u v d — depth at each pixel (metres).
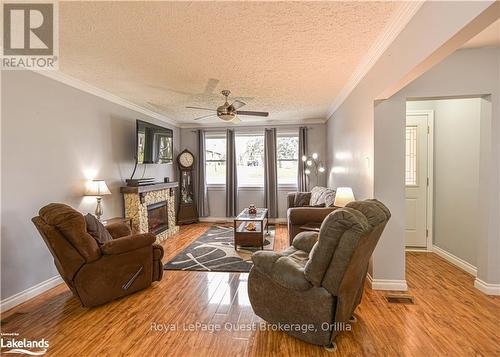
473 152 3.18
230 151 6.52
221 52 2.60
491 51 2.63
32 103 2.83
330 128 5.61
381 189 2.77
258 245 4.29
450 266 3.45
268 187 6.42
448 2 1.52
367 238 1.74
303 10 1.91
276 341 1.98
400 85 2.30
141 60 2.76
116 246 2.57
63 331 2.15
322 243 1.72
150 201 4.77
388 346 1.91
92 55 2.62
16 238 2.64
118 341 2.01
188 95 4.11
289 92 4.02
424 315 2.31
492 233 2.67
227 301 2.62
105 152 3.99
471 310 2.38
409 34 1.98
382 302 2.54
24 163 2.74
